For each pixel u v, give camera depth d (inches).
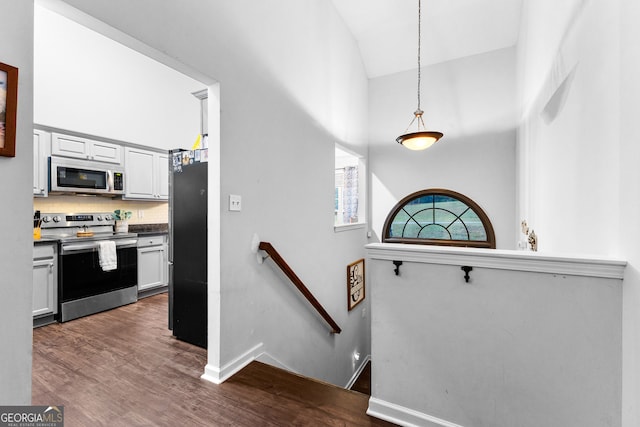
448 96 172.2
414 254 55.9
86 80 134.1
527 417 48.1
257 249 87.7
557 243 78.2
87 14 48.6
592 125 55.4
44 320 107.9
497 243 160.1
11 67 40.8
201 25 69.6
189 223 92.4
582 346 44.5
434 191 174.6
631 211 40.6
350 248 166.6
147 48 58.9
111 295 127.6
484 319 51.0
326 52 135.1
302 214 114.2
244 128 82.8
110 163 143.4
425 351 55.9
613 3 46.9
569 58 68.2
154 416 57.7
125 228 156.5
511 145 157.3
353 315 172.2
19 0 42.3
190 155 93.2
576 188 64.1
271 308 94.0
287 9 104.3
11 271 41.7
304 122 115.5
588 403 44.1
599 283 43.4
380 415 58.7
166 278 157.2
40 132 118.6
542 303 46.8
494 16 147.5
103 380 70.4
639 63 38.9
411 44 169.5
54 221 130.9
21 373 42.8
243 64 82.7
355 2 143.3
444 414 54.3
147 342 92.6
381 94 190.1
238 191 80.4
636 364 38.3
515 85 155.5
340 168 206.4
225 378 73.0
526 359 48.1
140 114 157.4
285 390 67.9
